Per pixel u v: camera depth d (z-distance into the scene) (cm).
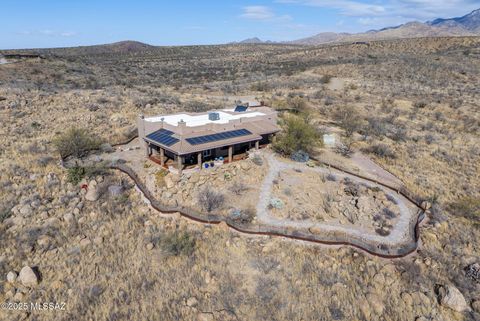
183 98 7331
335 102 7381
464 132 5669
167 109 5928
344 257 2359
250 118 4116
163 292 2119
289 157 3916
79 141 3794
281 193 3080
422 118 6419
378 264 2309
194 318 1955
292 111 6131
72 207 2862
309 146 4128
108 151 4034
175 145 3300
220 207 2830
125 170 3397
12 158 3500
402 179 3672
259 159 3719
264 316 1967
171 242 2430
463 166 4175
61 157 3622
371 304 2058
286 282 2166
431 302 2111
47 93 6272
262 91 8712
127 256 2406
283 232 2520
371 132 5284
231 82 10444
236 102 6506
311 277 2200
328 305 2041
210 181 3175
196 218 2645
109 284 2186
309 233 2536
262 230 2542
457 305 2055
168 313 1984
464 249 2636
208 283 2166
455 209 3159
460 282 2266
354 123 5309
